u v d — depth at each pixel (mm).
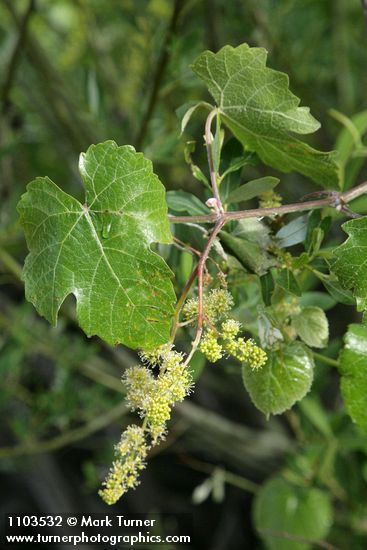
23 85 1143
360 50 1315
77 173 1134
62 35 1315
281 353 583
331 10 1263
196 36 890
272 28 1146
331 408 1254
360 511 992
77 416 1045
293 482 944
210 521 1464
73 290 539
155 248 668
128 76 1159
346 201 579
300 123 586
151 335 534
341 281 556
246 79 580
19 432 1003
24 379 1202
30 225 549
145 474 1448
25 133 1084
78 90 1272
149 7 992
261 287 584
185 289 551
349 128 751
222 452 1228
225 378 1220
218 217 559
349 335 582
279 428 1220
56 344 998
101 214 537
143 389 536
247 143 619
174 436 1108
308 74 1254
